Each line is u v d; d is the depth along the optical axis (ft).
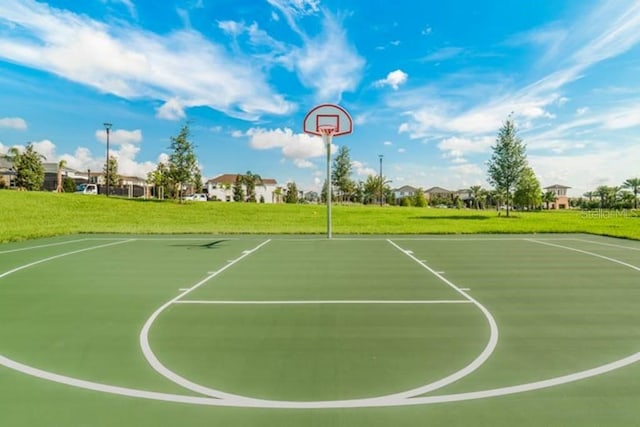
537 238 46.21
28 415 8.25
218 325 14.14
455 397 8.95
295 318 14.97
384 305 16.84
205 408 8.52
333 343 12.39
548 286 20.57
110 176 157.79
